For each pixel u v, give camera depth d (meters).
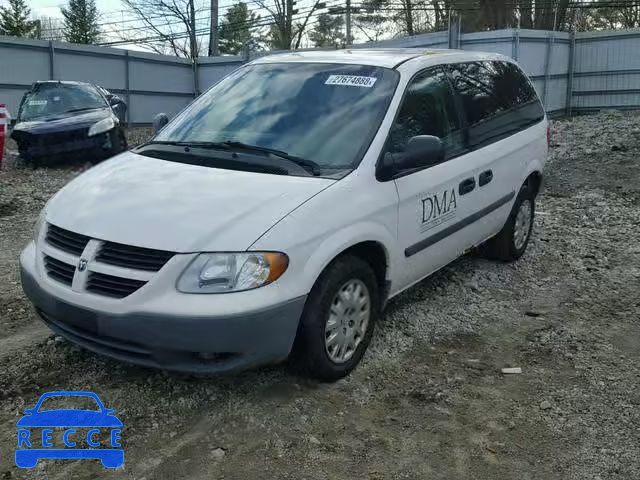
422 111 4.58
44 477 3.02
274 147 4.12
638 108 20.42
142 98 24.27
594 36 20.66
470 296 5.41
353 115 4.25
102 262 3.37
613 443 3.39
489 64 5.82
